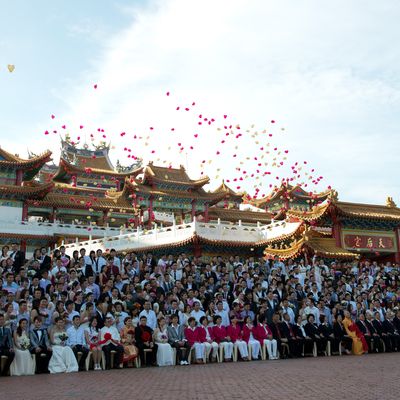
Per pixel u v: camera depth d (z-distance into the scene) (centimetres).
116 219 7062
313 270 3172
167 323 2195
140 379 1603
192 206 6881
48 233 5853
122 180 7869
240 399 1191
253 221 7094
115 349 1969
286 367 1911
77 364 1902
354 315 2698
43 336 1884
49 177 7506
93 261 2727
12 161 6200
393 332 2703
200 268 2939
